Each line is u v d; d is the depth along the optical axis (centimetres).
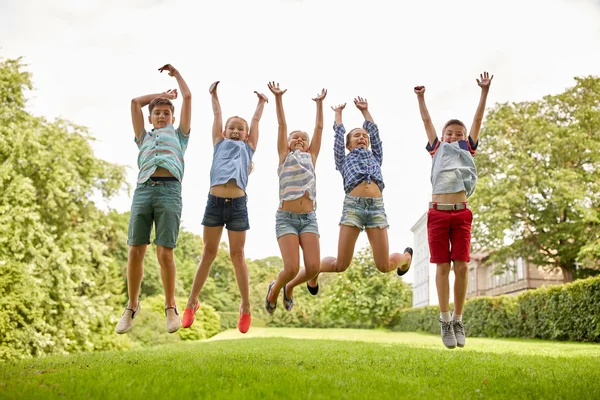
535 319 1562
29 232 1392
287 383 324
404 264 548
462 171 483
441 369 449
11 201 1423
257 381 336
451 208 479
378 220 502
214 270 4653
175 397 270
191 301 471
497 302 1848
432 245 485
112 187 1834
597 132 2183
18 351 1248
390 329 3117
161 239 439
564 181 2053
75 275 1586
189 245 4706
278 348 832
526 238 2247
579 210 2005
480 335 1988
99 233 2252
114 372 362
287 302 543
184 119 475
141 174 447
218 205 468
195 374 356
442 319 480
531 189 2108
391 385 329
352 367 449
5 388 291
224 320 4181
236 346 993
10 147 1498
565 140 2098
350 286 2203
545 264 2264
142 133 472
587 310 1278
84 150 1739
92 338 1720
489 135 2239
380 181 515
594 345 1068
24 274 1325
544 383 355
